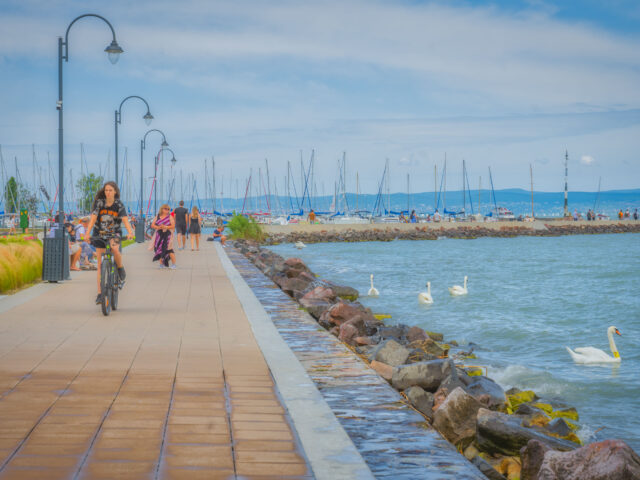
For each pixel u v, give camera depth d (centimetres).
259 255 3528
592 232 11338
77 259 2173
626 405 1195
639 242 8900
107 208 1237
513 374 1390
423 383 897
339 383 720
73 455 477
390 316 2178
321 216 12344
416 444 529
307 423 566
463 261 5281
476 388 914
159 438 518
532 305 2706
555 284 3641
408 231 9188
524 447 588
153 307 1327
